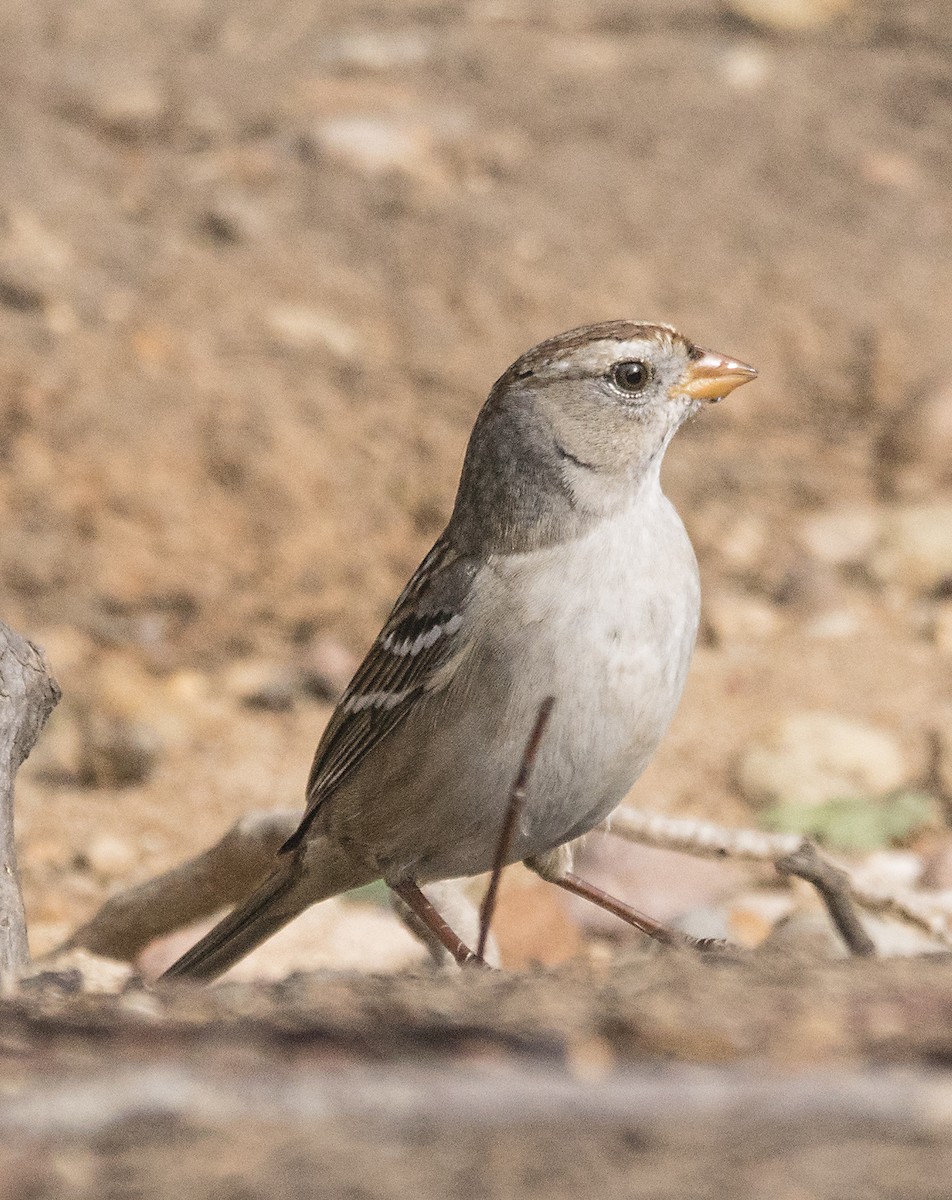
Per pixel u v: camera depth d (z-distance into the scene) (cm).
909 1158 321
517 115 2000
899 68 2116
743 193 1866
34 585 1357
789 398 1608
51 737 1192
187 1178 320
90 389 1512
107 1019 411
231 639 1323
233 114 1977
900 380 1605
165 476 1440
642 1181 316
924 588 1385
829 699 1202
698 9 2278
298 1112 339
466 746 662
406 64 2108
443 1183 317
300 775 1155
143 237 1741
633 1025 393
